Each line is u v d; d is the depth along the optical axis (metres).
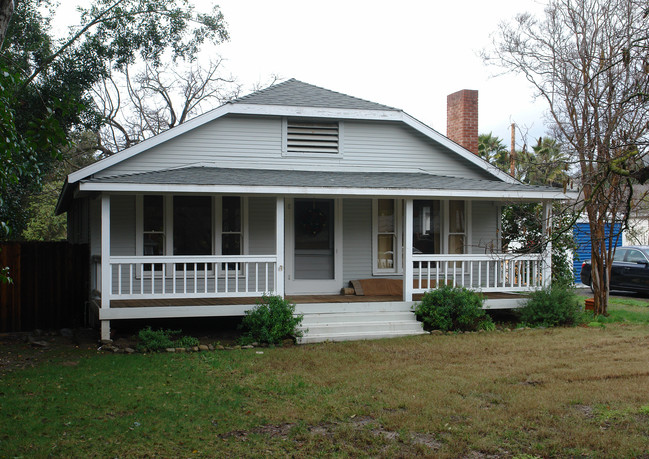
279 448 5.42
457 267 14.15
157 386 7.50
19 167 6.48
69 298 13.10
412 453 5.29
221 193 10.91
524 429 5.89
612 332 11.34
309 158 13.59
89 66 19.05
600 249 13.38
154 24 20.58
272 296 10.75
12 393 7.16
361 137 13.90
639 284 18.00
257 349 10.04
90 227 12.36
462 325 11.70
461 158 14.31
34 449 5.30
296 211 13.35
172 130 12.55
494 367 8.47
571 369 8.30
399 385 7.49
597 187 6.71
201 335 11.29
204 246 12.62
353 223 13.64
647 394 6.98
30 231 30.69
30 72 17.80
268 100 13.27
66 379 7.87
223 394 7.15
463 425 6.01
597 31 12.18
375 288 13.27
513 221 15.21
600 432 5.73
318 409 6.54
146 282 12.27
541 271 12.70
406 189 11.54
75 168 28.73
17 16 17.08
